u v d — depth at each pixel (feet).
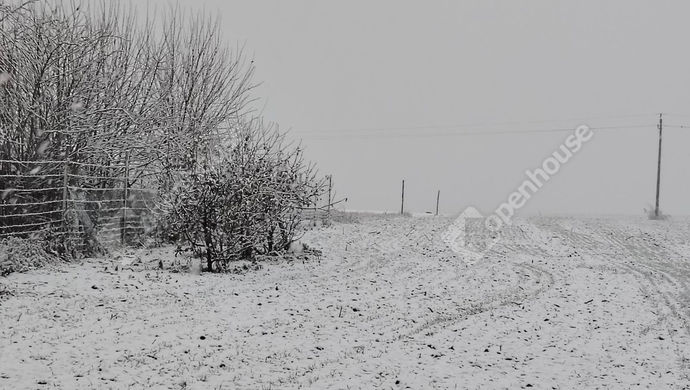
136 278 40.83
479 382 24.66
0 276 38.06
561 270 54.90
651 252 69.46
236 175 48.16
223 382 23.43
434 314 36.29
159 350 26.53
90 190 51.26
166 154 57.52
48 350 25.40
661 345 30.68
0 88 45.57
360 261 56.95
